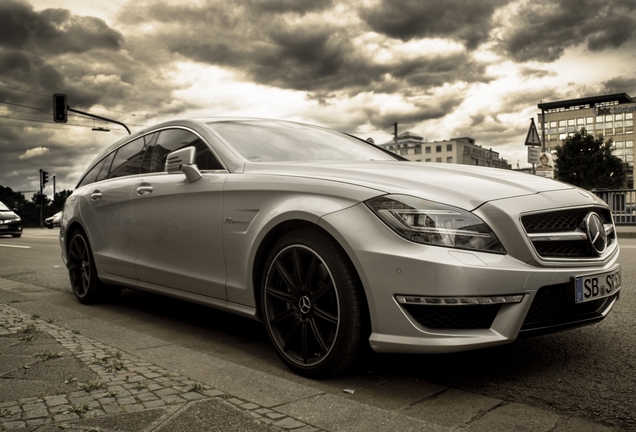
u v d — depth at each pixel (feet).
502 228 8.09
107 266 14.62
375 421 6.77
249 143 11.78
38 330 11.06
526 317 8.09
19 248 41.93
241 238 10.12
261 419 6.64
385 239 7.99
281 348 9.39
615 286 9.34
